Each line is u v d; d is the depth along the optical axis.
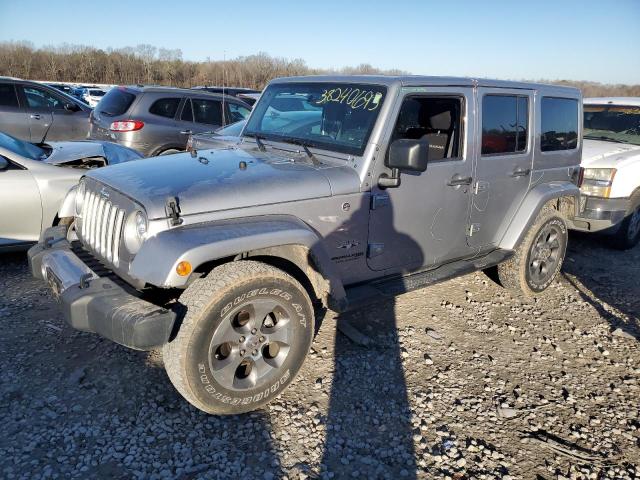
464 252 4.36
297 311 3.06
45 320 4.00
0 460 2.58
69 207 3.79
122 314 2.61
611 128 7.80
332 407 3.19
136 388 3.22
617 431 3.16
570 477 2.76
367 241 3.56
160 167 3.30
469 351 4.03
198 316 2.69
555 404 3.41
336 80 3.87
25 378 3.25
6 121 10.02
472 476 2.71
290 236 2.95
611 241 6.98
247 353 2.94
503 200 4.50
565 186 5.02
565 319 4.73
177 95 8.93
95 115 8.98
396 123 3.52
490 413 3.27
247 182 3.05
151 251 2.68
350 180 3.36
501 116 4.32
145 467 2.60
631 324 4.71
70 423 2.88
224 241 2.72
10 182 4.80
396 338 4.12
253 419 3.02
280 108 4.20
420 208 3.81
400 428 3.05
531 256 4.91
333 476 2.64
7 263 5.15
